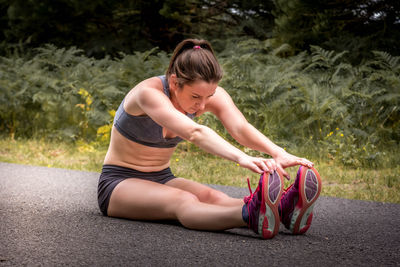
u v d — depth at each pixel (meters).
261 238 2.18
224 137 5.96
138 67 7.14
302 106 6.24
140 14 12.12
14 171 4.40
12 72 7.82
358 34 9.52
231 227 2.20
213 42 11.30
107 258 1.81
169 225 2.38
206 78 2.10
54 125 6.92
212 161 5.47
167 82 2.30
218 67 2.13
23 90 7.06
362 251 2.04
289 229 2.27
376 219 2.78
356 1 8.78
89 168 4.95
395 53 8.42
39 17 10.66
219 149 2.05
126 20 12.35
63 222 2.41
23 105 7.44
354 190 3.93
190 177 4.50
